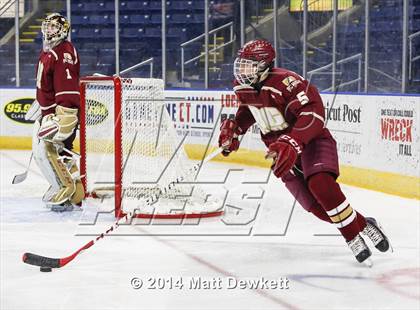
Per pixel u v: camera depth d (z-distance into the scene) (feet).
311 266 31.35
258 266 31.30
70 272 30.04
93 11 91.56
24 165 68.95
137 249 34.45
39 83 43.93
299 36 74.43
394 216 44.21
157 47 88.53
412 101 51.06
